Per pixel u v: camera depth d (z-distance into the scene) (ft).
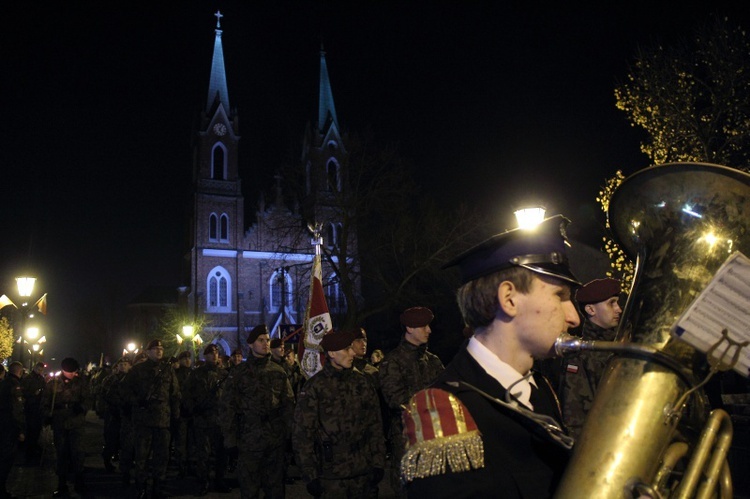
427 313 21.39
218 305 178.50
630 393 4.71
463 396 5.28
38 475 39.96
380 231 95.35
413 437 5.07
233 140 189.26
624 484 4.37
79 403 33.94
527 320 5.58
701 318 4.67
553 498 4.63
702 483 4.59
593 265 69.26
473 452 4.84
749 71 46.21
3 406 30.68
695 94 48.57
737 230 5.39
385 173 94.27
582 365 13.93
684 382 4.75
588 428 4.75
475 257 5.87
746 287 4.58
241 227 183.62
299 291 109.19
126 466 34.78
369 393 18.84
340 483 17.69
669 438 4.60
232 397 23.63
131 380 32.07
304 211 104.01
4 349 83.82
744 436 25.11
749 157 46.68
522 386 5.67
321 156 179.32
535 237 5.70
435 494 4.83
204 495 31.89
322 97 187.83
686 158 47.62
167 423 31.32
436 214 92.12
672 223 5.65
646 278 5.58
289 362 43.62
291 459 41.19
